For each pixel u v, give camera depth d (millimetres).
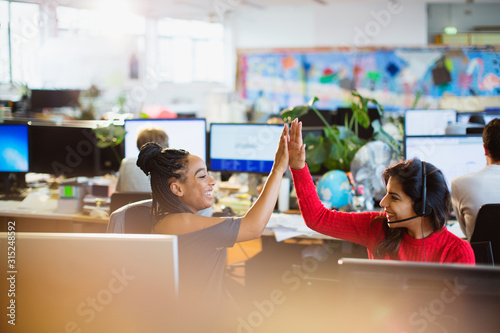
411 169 1493
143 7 10344
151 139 3012
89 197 3408
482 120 4184
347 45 11141
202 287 1289
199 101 12148
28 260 950
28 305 961
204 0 9953
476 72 10055
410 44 10820
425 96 10367
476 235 2312
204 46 12312
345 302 854
